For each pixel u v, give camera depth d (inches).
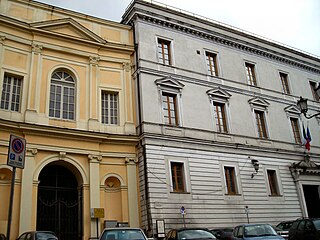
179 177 914.1
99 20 981.8
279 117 1214.9
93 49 944.9
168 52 1042.7
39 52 866.8
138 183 883.4
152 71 970.1
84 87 906.1
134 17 1015.6
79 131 833.5
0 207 730.2
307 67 1416.1
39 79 847.1
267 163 1096.2
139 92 939.3
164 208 847.1
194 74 1053.8
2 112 782.5
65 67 896.3
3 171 754.2
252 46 1238.3
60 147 816.3
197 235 546.9
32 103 818.8
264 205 1025.5
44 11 908.0
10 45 831.7
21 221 727.1
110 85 940.6
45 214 802.2
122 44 975.0
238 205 973.2
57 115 857.5
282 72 1318.9
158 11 1045.2
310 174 1170.6
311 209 1146.0
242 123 1101.1
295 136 1246.3
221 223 920.3
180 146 933.2
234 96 1120.2
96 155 853.2
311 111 1341.0
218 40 1160.2
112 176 864.9
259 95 1187.3
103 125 898.1
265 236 537.3
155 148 890.7
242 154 1047.0
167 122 956.0
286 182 1114.1
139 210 860.6
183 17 1093.8
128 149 900.0
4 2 854.5
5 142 761.6
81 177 831.1
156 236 800.3
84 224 794.8
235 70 1165.7
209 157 975.0
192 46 1091.3
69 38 908.6
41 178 828.6
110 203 856.9
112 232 499.2
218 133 1027.3
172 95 995.9
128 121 925.8
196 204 900.0
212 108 1051.3
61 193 844.0
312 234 626.8
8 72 812.0
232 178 1008.9
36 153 788.0
